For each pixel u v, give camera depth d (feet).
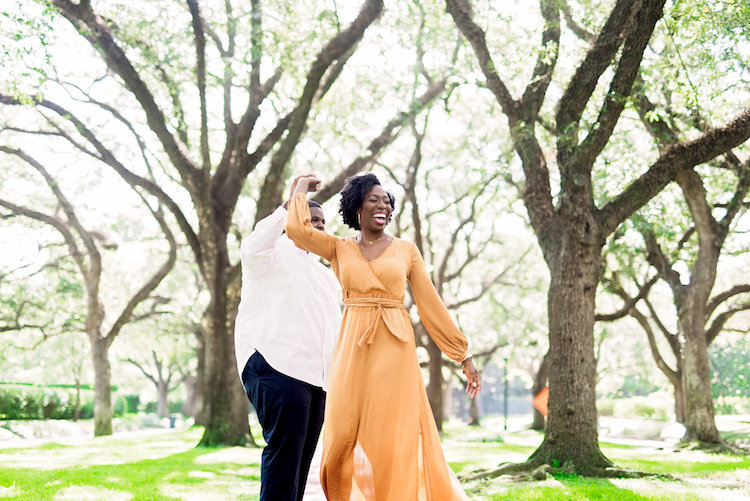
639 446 61.57
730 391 118.52
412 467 13.07
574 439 33.83
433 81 65.82
